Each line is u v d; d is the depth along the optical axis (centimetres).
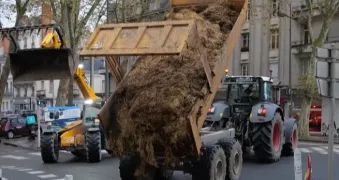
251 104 1457
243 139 1430
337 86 827
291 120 1630
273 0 3728
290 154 1622
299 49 3725
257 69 4084
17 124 3061
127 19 2698
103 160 1591
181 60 908
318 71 820
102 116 897
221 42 971
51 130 1588
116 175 1282
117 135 907
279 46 3928
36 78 898
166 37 746
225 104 1415
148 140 857
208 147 953
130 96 898
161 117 840
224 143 1064
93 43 775
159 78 888
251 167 1342
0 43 907
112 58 922
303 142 2317
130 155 905
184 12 1116
